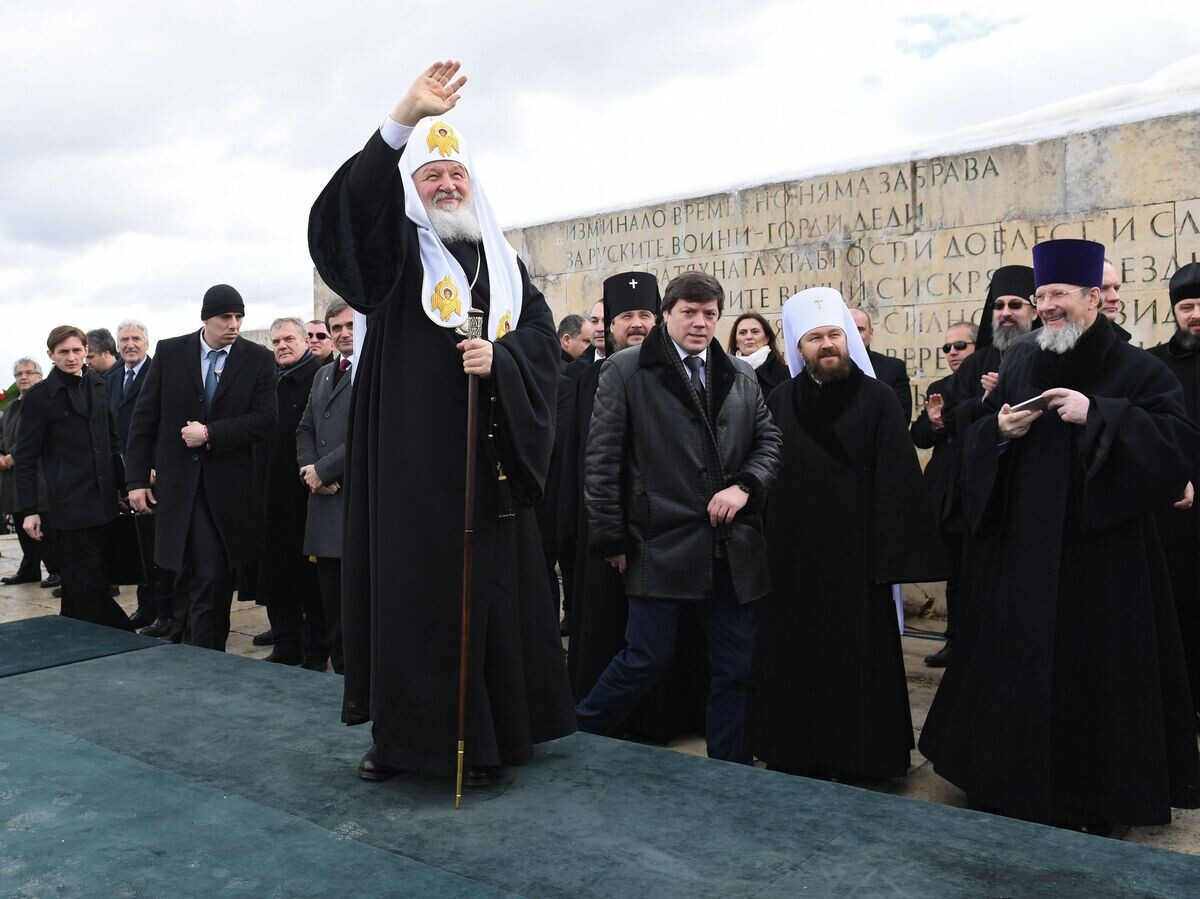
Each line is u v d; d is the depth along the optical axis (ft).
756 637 13.51
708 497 12.30
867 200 24.13
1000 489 12.05
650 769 9.52
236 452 17.92
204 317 17.99
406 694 8.82
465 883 7.27
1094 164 20.98
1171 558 15.12
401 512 8.95
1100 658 11.23
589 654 15.26
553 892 7.15
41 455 20.24
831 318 13.52
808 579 13.33
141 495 18.15
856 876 7.34
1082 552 11.41
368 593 9.44
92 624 15.97
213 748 10.29
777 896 7.06
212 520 17.62
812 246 25.04
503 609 9.20
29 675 13.17
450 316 9.01
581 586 15.56
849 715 13.01
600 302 19.83
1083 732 11.24
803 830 8.14
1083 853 7.67
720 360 12.84
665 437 12.39
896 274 23.73
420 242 9.22
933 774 13.74
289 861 7.64
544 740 9.65
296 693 12.23
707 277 12.65
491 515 9.15
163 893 7.17
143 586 23.73
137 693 12.31
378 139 8.56
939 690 12.66
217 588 17.63
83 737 10.68
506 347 9.16
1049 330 11.89
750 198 26.11
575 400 16.42
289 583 19.54
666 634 12.57
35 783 9.32
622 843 7.95
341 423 17.01
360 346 9.81
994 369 17.25
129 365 25.48
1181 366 16.22
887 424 13.24
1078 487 11.43
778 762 13.34
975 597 12.40
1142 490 10.79
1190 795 11.43
